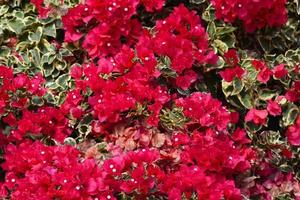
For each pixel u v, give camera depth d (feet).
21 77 13.94
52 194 12.34
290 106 14.32
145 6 14.49
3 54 15.11
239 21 14.84
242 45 15.05
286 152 14.15
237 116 13.83
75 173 12.42
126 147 13.26
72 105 13.92
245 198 13.25
